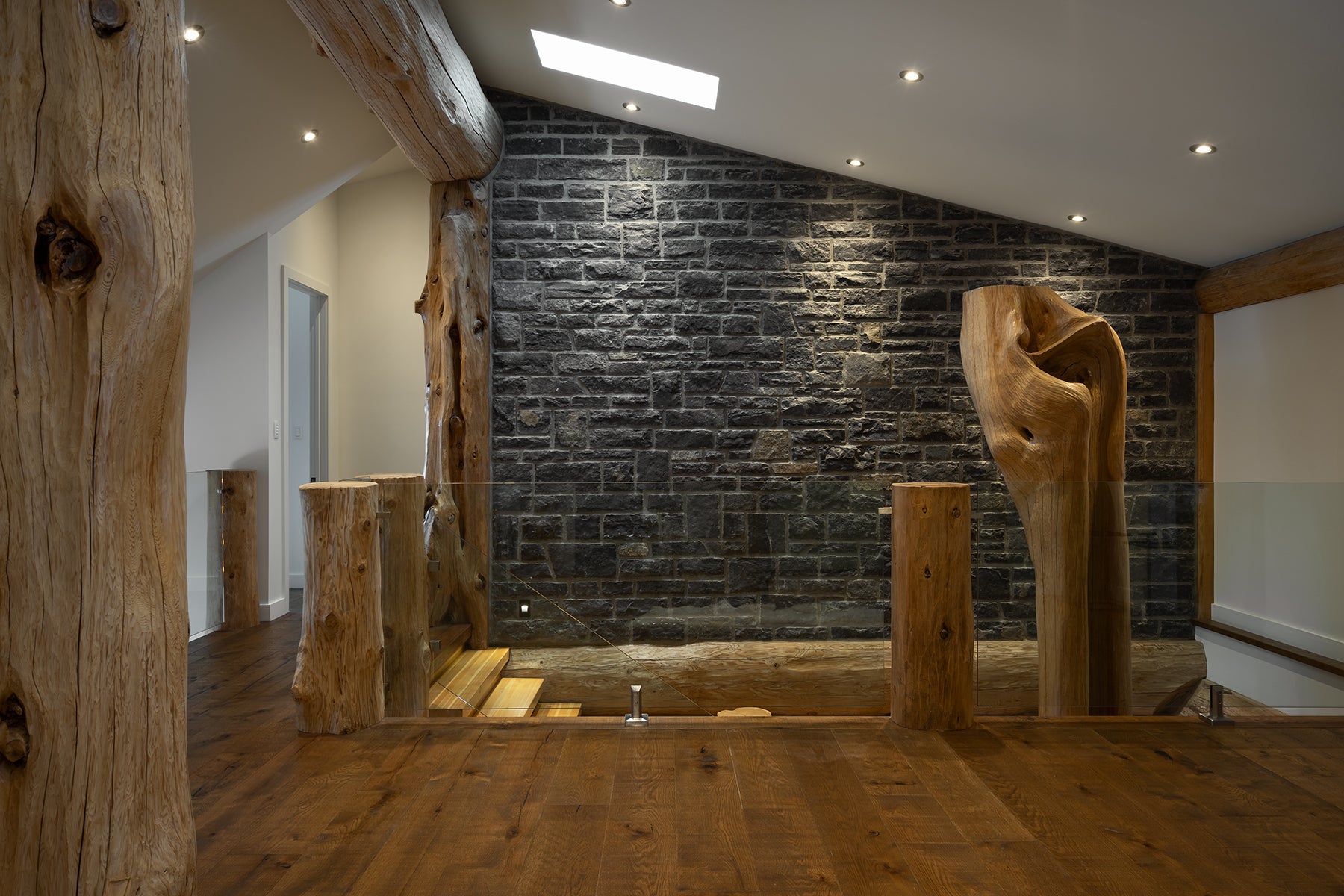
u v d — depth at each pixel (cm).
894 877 182
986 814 212
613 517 305
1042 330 330
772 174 507
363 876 181
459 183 477
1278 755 252
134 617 118
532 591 306
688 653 304
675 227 505
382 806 214
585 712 305
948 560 271
